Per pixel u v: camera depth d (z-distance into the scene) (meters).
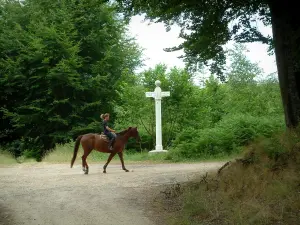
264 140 10.45
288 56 10.36
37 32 29.06
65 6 30.50
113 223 8.44
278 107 29.06
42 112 29.47
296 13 10.34
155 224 8.30
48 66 28.78
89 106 30.73
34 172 17.41
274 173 8.80
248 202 8.08
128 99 28.61
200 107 28.88
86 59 31.89
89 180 13.85
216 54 12.86
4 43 30.80
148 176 14.32
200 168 16.08
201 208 8.64
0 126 32.41
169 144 28.06
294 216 7.11
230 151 21.50
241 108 30.12
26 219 8.88
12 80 29.94
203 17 11.74
